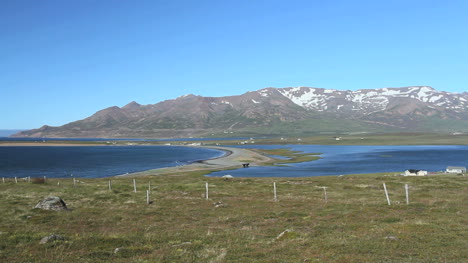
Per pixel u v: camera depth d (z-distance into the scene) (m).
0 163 190.38
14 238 21.78
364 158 187.75
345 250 18.02
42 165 176.00
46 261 16.84
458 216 28.28
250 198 45.62
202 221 30.06
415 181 63.81
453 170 103.69
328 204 38.31
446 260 15.99
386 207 34.28
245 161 179.75
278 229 25.30
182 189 57.44
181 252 18.27
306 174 119.62
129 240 21.56
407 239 20.09
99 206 39.03
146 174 125.19
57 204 35.94
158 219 31.05
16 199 43.34
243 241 21.05
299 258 16.73
